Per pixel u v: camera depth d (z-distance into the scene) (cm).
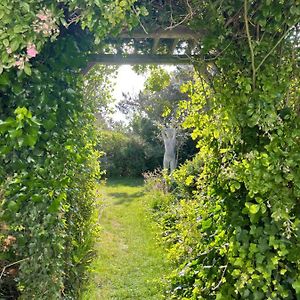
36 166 180
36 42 152
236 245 179
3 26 144
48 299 190
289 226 163
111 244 571
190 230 296
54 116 181
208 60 193
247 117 173
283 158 164
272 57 176
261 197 169
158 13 190
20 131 160
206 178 248
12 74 174
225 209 203
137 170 1405
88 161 384
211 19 176
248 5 162
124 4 144
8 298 204
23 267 187
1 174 177
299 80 179
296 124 171
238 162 183
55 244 194
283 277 176
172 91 705
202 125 233
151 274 445
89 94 360
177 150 1062
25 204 183
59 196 185
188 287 266
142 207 800
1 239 183
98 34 151
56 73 186
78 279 328
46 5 151
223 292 189
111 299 381
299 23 174
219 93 184
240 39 181
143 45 225
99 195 532
